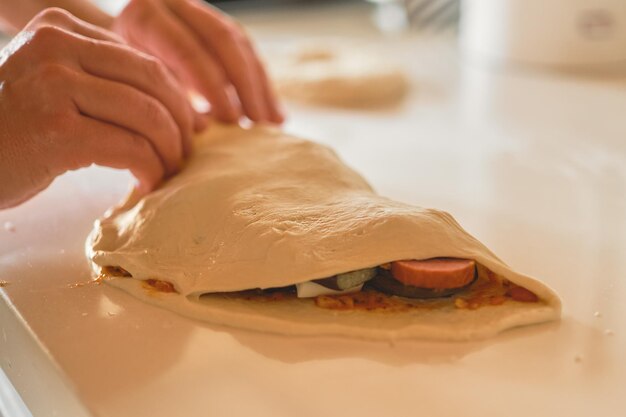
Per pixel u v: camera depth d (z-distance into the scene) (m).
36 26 0.45
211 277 0.41
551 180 0.55
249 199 0.44
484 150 0.60
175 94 0.47
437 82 0.75
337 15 1.07
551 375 0.37
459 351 0.38
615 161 0.58
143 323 0.40
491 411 0.36
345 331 0.39
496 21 0.77
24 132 0.43
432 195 0.53
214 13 0.56
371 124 0.65
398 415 0.35
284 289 0.42
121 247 0.44
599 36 0.74
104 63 0.44
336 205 0.43
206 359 0.38
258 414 0.35
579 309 0.41
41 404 0.39
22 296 0.42
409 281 0.40
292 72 0.73
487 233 0.49
